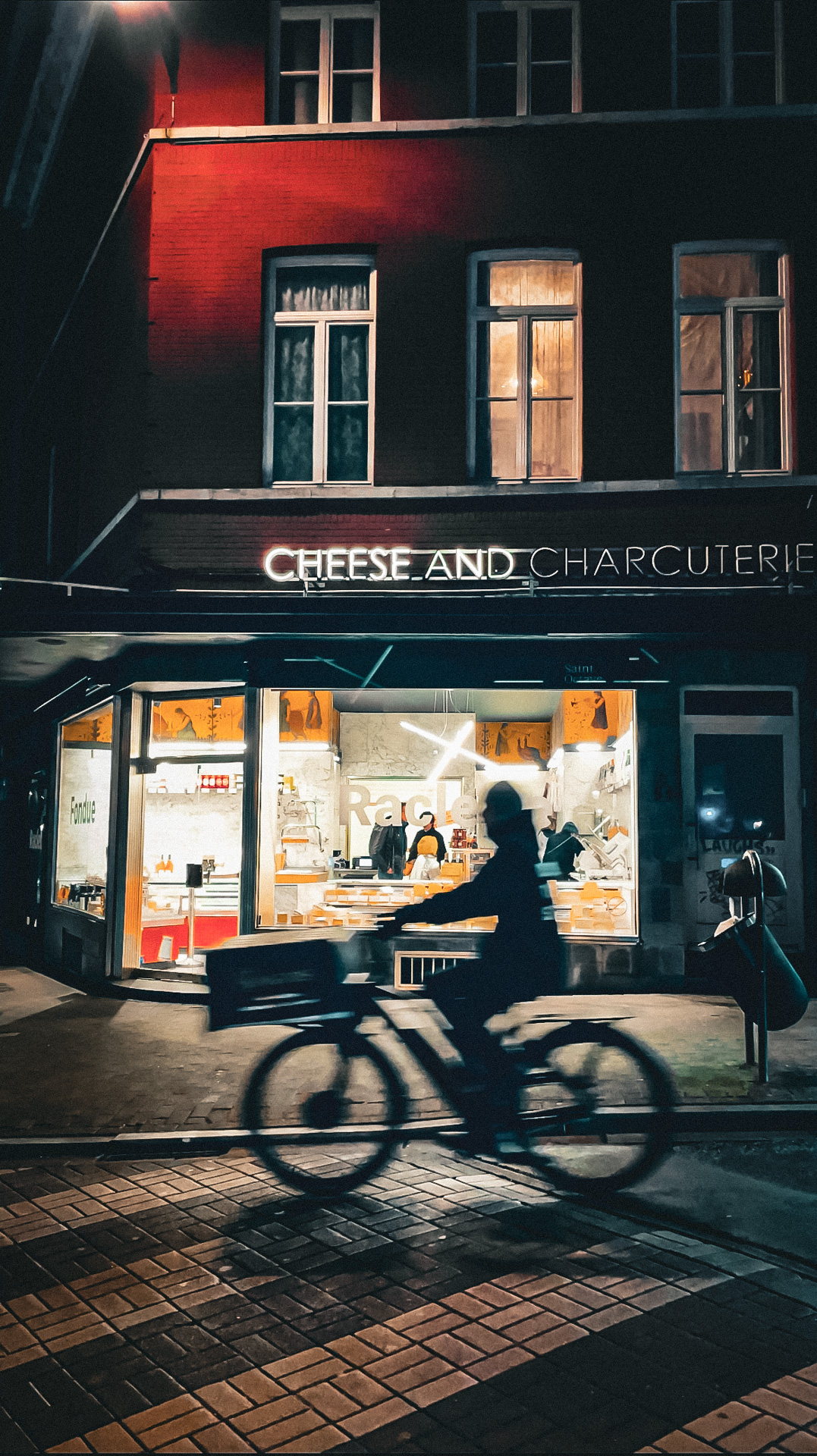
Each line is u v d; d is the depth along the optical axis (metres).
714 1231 4.17
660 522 9.54
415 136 9.93
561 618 8.92
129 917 10.09
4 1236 4.28
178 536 9.77
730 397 9.88
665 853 9.24
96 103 12.05
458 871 10.48
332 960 5.42
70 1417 2.90
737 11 10.21
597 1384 3.02
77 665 10.83
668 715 9.36
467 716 11.38
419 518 9.70
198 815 10.23
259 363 9.98
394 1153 5.32
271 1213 4.47
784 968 6.27
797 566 9.09
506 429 10.02
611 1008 8.45
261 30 10.24
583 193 9.81
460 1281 3.71
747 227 9.75
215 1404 2.96
